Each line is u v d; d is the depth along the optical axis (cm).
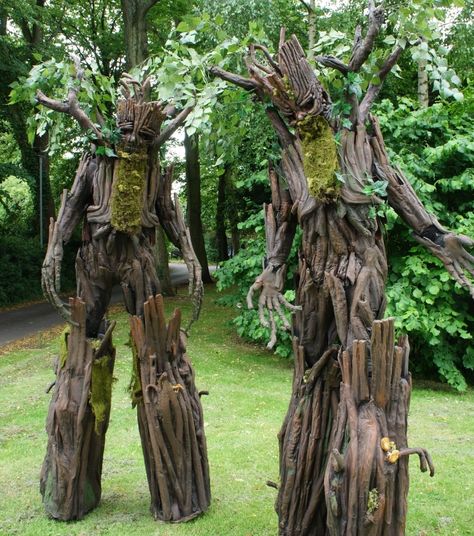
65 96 412
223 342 1030
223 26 835
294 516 333
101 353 402
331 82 331
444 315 751
